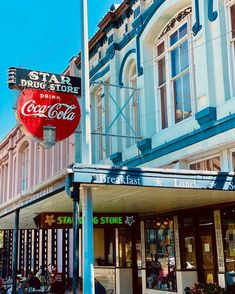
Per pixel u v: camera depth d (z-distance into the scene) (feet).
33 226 58.23
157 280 48.83
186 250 45.09
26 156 102.42
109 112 59.36
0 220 49.98
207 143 40.22
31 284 52.26
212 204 39.86
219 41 40.47
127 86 54.80
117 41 58.65
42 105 47.16
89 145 36.32
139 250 52.90
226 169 38.75
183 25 47.67
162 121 50.49
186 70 46.39
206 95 41.04
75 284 26.50
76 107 48.62
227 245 39.60
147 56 52.31
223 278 39.32
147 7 52.60
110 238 57.57
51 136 47.21
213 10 41.75
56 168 80.53
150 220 50.96
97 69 63.21
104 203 36.60
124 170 27.04
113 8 59.31
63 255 72.54
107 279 55.72
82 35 39.45
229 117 37.42
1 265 109.50
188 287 42.93
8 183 111.14
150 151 48.37
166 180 27.89
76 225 26.89
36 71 47.06
